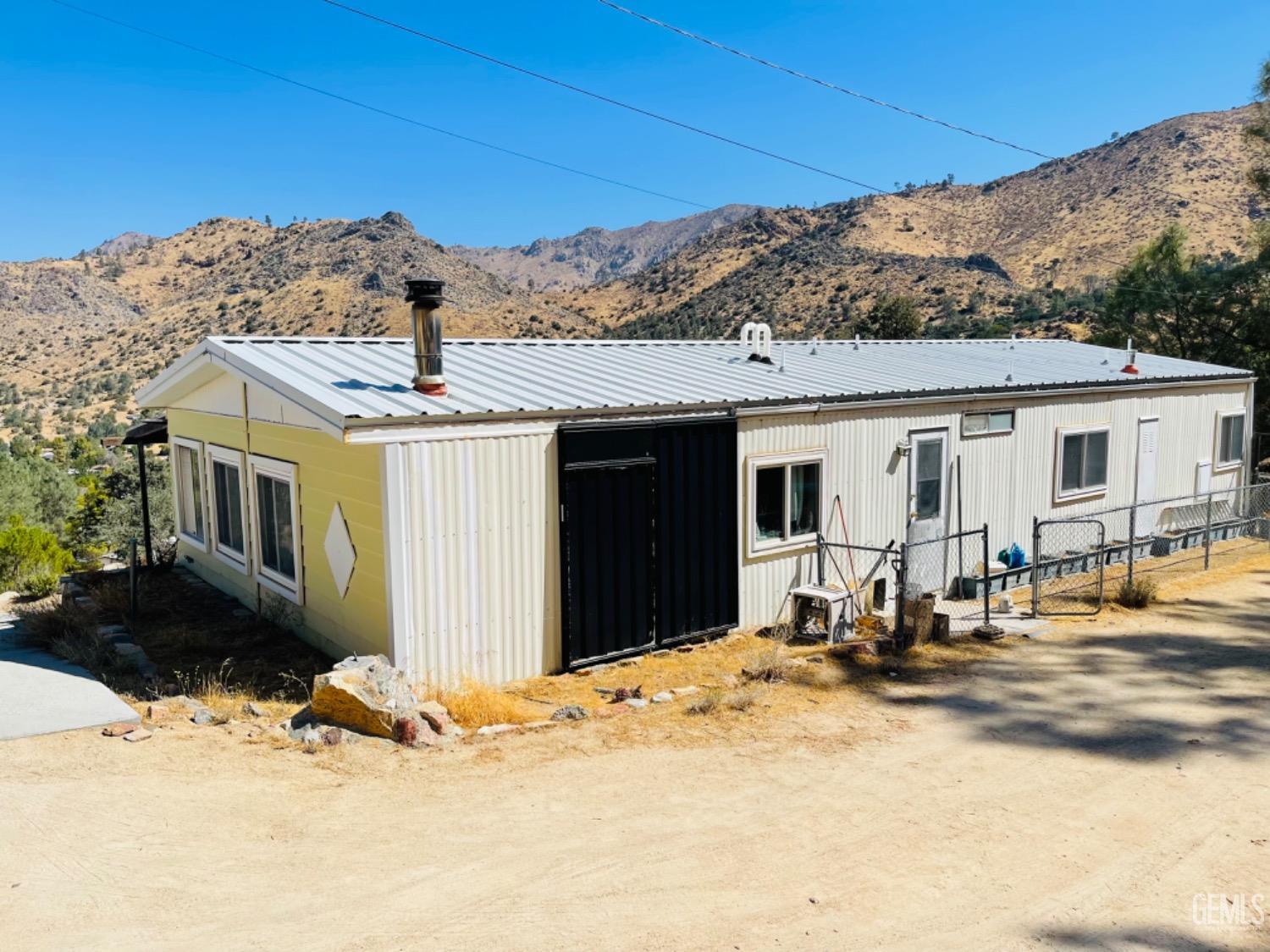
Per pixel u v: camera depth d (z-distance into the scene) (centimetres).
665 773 632
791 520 1103
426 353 854
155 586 1299
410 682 783
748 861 503
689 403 970
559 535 883
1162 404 1648
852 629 1066
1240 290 2634
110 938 410
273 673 880
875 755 673
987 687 839
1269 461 2303
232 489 1197
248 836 518
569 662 888
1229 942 428
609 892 464
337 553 897
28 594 1398
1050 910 456
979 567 1350
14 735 658
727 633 1036
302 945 409
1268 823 561
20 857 479
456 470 809
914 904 459
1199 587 1284
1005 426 1366
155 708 721
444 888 465
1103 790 611
